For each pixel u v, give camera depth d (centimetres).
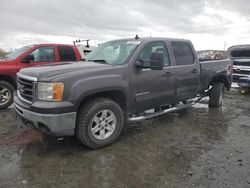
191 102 605
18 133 455
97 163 342
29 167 328
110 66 404
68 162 344
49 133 350
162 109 526
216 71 645
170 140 435
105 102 386
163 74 480
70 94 345
